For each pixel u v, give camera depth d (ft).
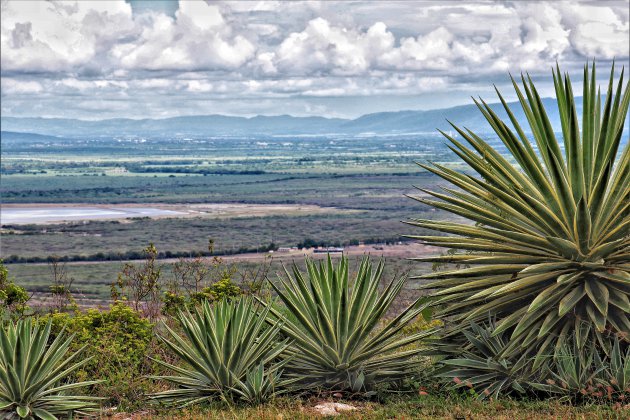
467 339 26.45
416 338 26.05
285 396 25.21
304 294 26.17
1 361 23.76
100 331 28.12
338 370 25.55
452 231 25.70
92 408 25.27
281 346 25.89
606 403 22.59
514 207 24.41
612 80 23.47
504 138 24.52
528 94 24.58
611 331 23.93
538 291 24.57
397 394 25.86
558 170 23.25
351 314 25.36
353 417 22.61
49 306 33.47
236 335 25.54
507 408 23.18
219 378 25.27
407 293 36.96
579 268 23.86
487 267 24.94
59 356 24.73
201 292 32.96
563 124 25.08
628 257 23.89
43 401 24.07
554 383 23.52
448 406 23.66
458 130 25.72
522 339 24.40
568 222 23.97
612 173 25.63
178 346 27.14
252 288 32.58
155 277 33.88
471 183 25.82
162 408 25.43
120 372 27.12
